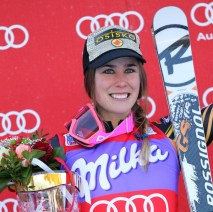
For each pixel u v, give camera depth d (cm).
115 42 850
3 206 1133
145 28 1168
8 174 782
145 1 1171
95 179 823
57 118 1151
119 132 855
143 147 834
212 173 1158
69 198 785
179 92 907
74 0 1162
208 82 1164
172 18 934
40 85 1152
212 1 1170
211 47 1170
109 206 809
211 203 845
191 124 883
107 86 845
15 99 1145
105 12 1165
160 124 901
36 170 806
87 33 1162
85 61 870
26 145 791
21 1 1154
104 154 837
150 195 815
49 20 1157
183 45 927
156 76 1165
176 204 830
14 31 1151
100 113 881
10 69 1147
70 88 1155
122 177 824
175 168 853
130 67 859
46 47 1154
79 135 846
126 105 849
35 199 779
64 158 822
